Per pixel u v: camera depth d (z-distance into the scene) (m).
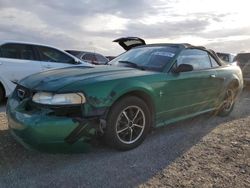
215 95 5.16
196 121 5.30
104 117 3.34
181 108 4.40
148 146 3.91
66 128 3.09
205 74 4.79
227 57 13.30
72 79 3.46
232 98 5.79
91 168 3.21
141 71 4.03
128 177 3.01
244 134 4.50
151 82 3.84
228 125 5.07
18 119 3.24
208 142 4.11
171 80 4.10
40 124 3.04
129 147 3.71
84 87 3.25
